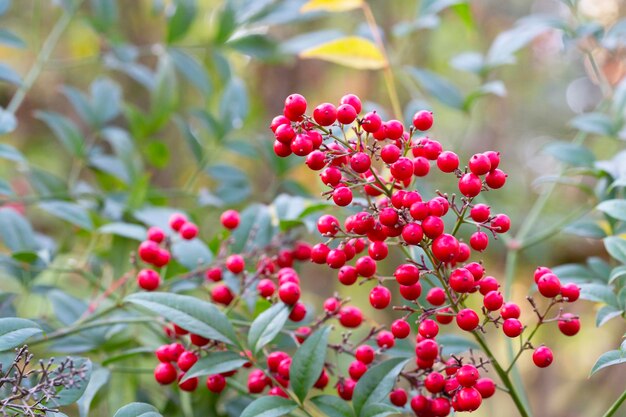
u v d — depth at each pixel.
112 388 0.74
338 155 0.59
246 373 0.79
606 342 1.36
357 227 0.59
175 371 0.63
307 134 0.59
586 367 1.37
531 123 1.45
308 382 0.60
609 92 0.80
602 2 1.17
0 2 0.82
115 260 0.77
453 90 0.81
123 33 1.19
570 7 0.80
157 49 0.86
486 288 0.60
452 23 1.31
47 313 0.78
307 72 1.25
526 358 1.40
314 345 0.61
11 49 1.28
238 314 0.70
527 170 1.43
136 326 0.75
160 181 1.18
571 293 0.60
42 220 1.12
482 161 0.59
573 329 0.61
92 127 0.83
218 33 0.85
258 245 0.71
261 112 1.13
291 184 0.83
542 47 1.42
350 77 1.27
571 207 1.24
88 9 1.18
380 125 0.59
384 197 0.65
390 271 1.15
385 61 0.76
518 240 0.78
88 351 0.71
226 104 0.84
